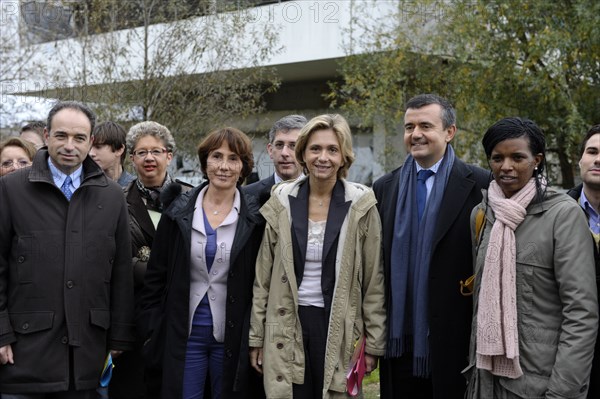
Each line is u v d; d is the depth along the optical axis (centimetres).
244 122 1538
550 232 357
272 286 414
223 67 1270
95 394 431
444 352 410
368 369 421
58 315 404
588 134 411
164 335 424
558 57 1084
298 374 404
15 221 406
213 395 423
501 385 364
